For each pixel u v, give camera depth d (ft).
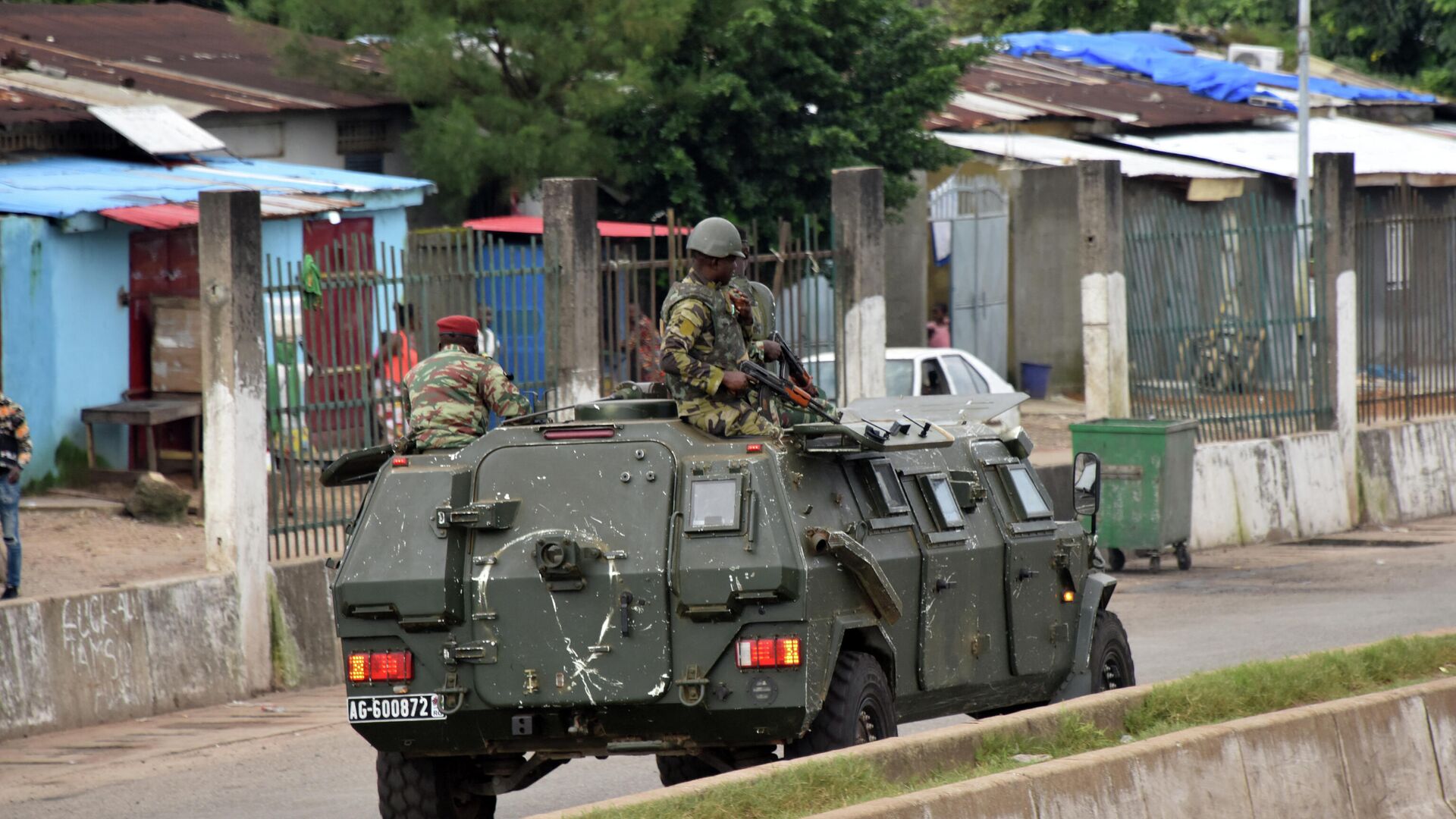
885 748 90.07
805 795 82.94
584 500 94.63
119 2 430.20
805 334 206.28
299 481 173.47
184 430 240.53
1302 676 114.32
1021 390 368.89
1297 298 259.19
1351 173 260.62
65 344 225.76
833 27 310.65
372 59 331.16
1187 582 214.07
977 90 406.41
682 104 299.99
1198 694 108.88
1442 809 104.94
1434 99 470.80
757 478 92.99
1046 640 118.21
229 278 157.48
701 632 91.86
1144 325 239.30
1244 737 95.91
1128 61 445.37
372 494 97.50
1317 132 411.54
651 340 191.72
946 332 349.00
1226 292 250.37
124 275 236.43
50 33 339.98
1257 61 487.20
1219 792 93.35
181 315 237.66
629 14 286.46
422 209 311.68
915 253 351.25
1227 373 250.78
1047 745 98.43
